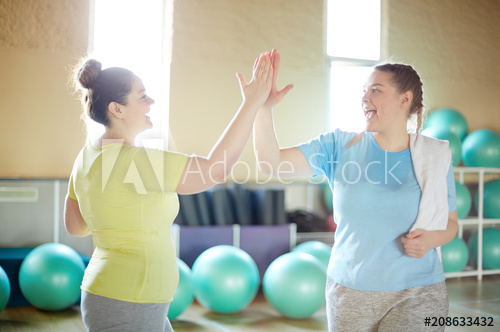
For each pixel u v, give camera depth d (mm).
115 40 5453
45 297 3932
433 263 1664
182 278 3836
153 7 5598
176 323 3889
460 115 6289
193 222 5012
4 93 5078
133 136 1562
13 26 5105
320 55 6145
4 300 3725
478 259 5844
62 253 4066
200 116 5688
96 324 1389
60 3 5227
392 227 1635
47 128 5195
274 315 4160
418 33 6559
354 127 6332
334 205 1775
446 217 1662
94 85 1512
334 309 1687
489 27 6906
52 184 5152
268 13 5934
